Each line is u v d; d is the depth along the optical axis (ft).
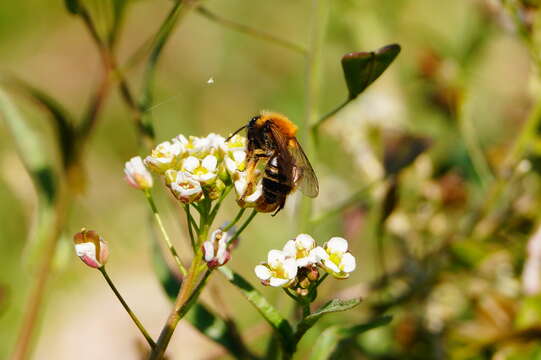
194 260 0.68
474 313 0.85
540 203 0.85
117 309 0.97
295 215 0.81
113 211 1.00
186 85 1.10
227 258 0.67
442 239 0.87
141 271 1.00
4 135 0.97
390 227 0.87
